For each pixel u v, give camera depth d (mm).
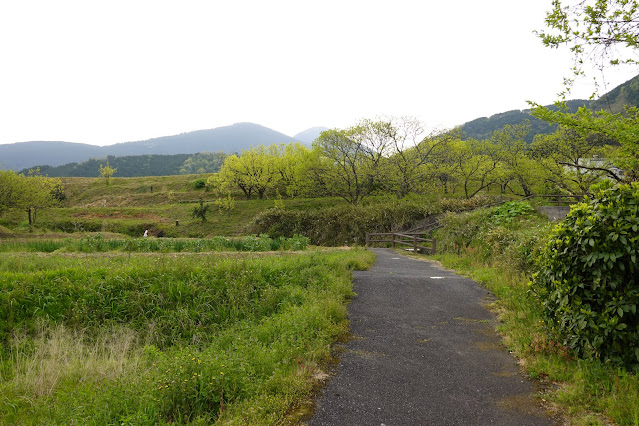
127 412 3904
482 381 4703
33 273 9508
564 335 5301
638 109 6555
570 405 3992
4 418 4637
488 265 12070
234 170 52438
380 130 36344
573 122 6645
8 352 7312
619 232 4441
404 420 3828
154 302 8734
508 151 39562
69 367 5938
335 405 4109
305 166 39500
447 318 7266
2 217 44250
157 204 57812
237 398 4148
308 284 9398
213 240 20000
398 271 12211
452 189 47094
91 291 8773
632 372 4352
